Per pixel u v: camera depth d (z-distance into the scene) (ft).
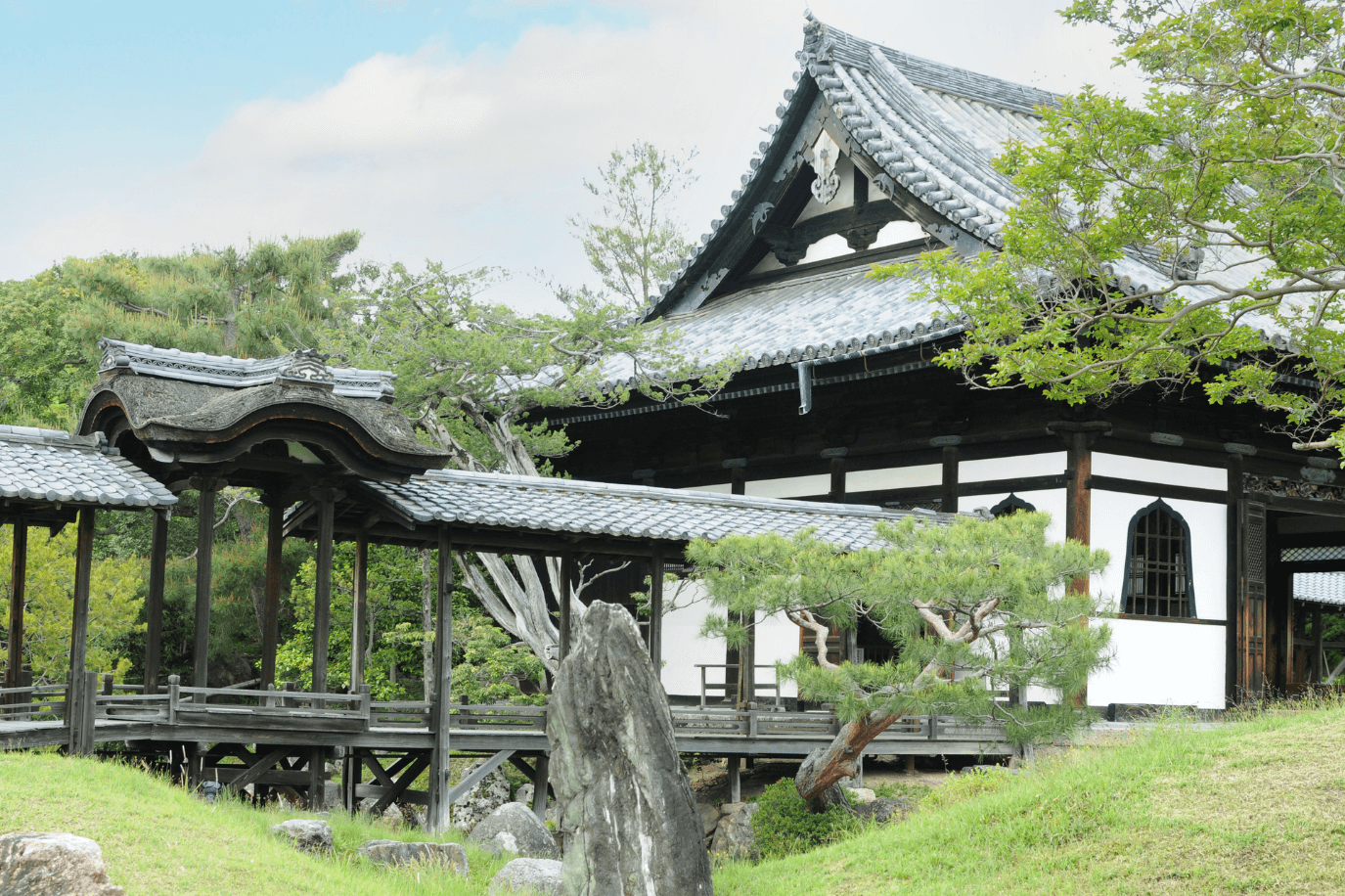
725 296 96.99
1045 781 43.01
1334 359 45.52
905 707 46.62
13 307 125.29
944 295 47.42
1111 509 66.59
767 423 80.74
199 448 49.08
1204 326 45.75
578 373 74.43
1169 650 67.97
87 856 28.17
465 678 69.92
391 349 69.77
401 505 53.47
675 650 80.79
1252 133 41.68
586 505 59.62
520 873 41.22
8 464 46.37
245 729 49.03
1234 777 38.06
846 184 87.66
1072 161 42.65
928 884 37.42
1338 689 90.79
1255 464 73.51
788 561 47.75
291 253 111.45
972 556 45.88
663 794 34.58
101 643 82.28
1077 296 46.52
